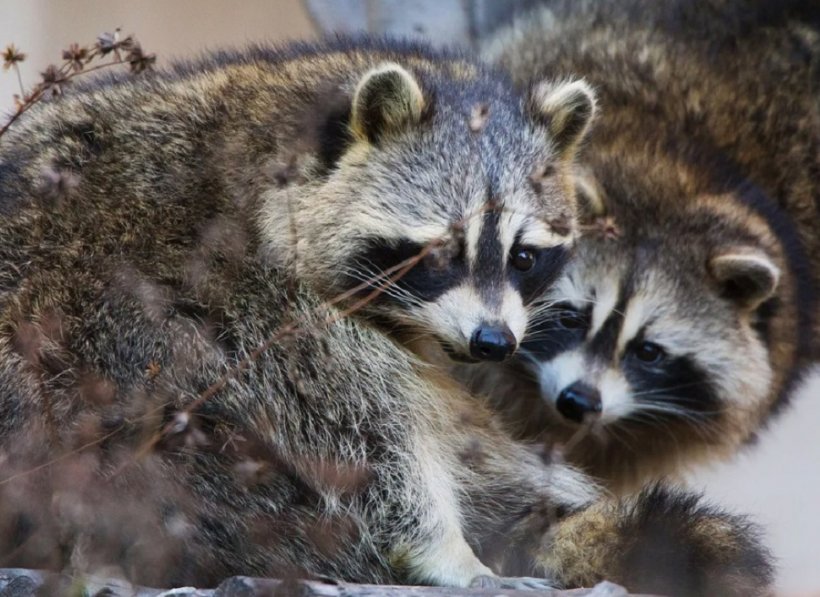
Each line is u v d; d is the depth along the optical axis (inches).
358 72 420.5
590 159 495.8
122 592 336.8
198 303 382.3
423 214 398.9
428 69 431.5
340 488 377.4
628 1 596.4
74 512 357.4
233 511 372.5
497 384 466.3
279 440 379.6
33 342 364.5
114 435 365.4
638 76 548.7
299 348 385.4
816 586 610.2
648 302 477.7
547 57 555.8
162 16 844.6
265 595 313.0
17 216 386.6
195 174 394.0
